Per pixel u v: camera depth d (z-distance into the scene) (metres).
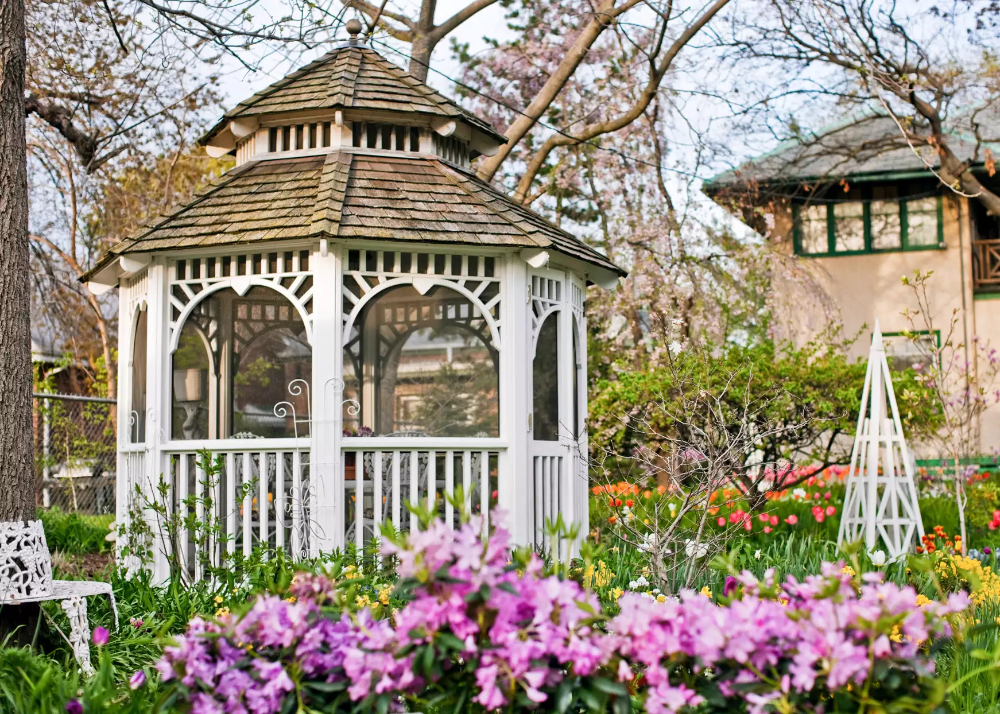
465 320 7.43
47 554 5.13
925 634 2.67
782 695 2.68
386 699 2.80
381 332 7.51
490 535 2.88
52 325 17.59
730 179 18.12
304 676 3.08
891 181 19.09
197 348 7.39
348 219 6.91
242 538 7.22
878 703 2.72
